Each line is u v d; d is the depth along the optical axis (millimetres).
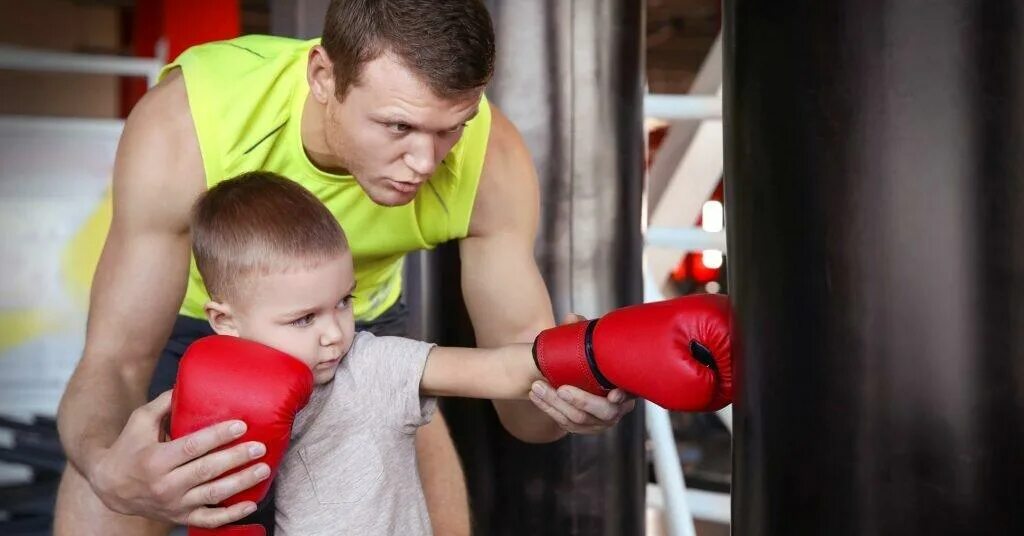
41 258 4590
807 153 1038
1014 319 978
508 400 1946
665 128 4766
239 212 1496
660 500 2686
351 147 1513
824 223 1029
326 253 1486
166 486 1380
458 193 1804
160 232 1692
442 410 2152
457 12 1413
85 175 4609
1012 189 975
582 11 2119
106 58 4066
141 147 1677
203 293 1968
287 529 1555
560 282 2129
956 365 987
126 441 1436
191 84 1702
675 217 3014
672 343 1388
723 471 4547
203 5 4723
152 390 2018
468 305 1915
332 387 1547
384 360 1571
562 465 2115
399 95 1420
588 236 2133
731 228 1154
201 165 1684
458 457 2029
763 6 1077
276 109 1688
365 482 1544
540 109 2113
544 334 1543
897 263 999
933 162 984
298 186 1560
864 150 1006
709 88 2836
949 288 986
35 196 4574
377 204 1694
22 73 7148
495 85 2119
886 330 1005
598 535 2129
